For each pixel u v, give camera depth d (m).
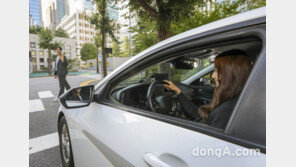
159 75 1.71
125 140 0.88
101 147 1.05
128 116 0.96
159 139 0.74
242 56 0.76
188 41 0.83
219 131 0.61
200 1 4.27
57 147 2.40
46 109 4.37
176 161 0.65
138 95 1.62
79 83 10.41
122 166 0.88
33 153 2.23
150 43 7.05
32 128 3.09
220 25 0.72
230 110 0.72
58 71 5.19
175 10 4.05
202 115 0.91
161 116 0.83
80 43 72.06
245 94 0.57
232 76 0.77
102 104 1.20
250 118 0.54
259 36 0.59
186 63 2.11
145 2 4.44
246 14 0.67
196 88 2.15
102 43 12.14
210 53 1.70
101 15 11.08
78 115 1.38
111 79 1.23
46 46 22.09
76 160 1.40
